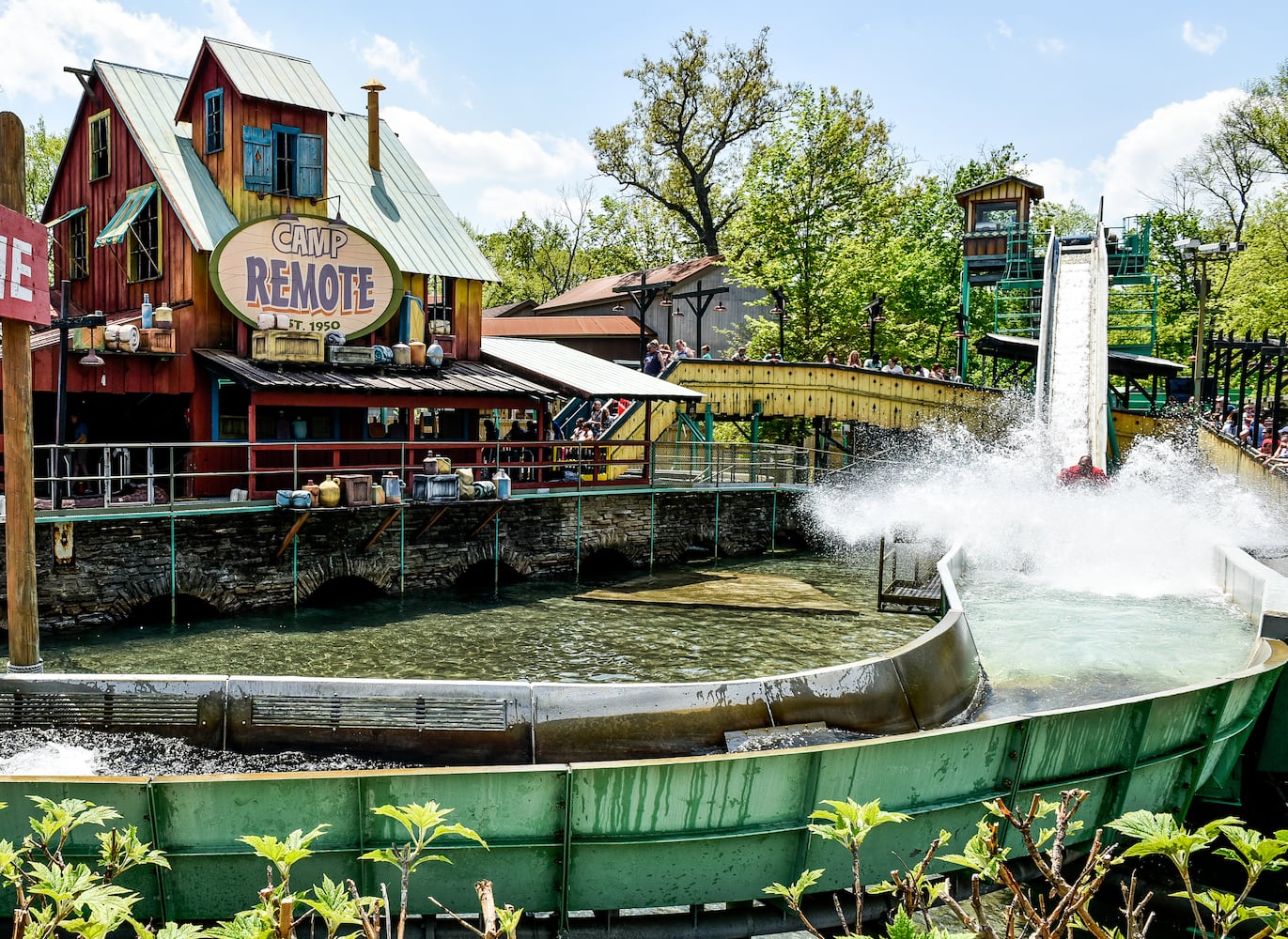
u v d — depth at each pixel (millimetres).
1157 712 10719
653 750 11930
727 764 8680
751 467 33750
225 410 23969
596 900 8680
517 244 85812
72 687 11242
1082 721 10250
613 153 65500
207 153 25172
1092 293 37500
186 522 19750
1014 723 9805
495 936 3074
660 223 72750
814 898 9234
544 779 8398
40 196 47719
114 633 18562
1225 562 20094
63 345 18641
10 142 11141
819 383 35969
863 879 9281
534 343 32062
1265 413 34688
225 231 23828
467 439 28453
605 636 19906
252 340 23109
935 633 14125
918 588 21797
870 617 22000
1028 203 46719
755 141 63812
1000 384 49406
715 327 55406
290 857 3453
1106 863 3381
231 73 24156
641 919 8852
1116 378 48031
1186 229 67562
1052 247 39875
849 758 9016
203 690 11422
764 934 9062
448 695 11602
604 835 8578
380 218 27875
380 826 8203
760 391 35469
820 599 23812
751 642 19547
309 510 20609
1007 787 9914
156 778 7883
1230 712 11773
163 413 25000
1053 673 15094
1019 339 41906
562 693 11812
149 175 24891
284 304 23812
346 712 11523
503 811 8391
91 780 7770
